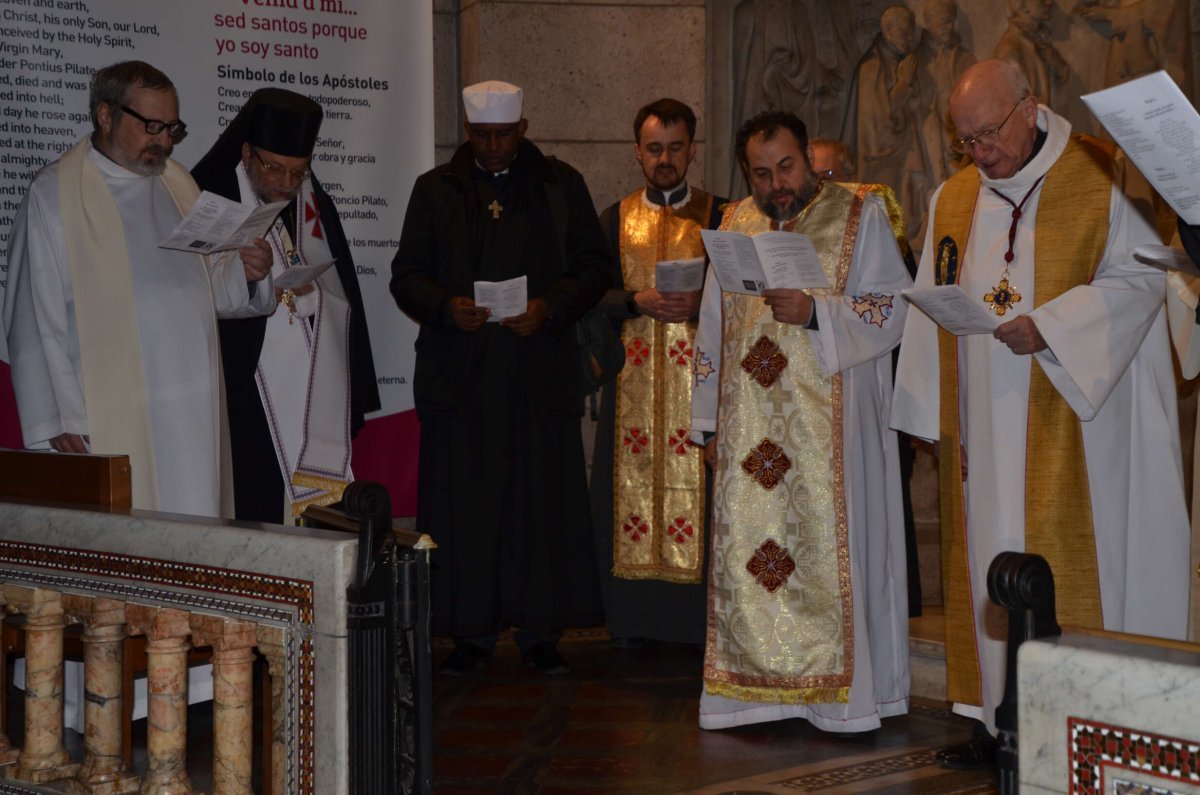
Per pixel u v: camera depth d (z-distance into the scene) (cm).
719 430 470
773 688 452
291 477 485
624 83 652
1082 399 394
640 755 432
